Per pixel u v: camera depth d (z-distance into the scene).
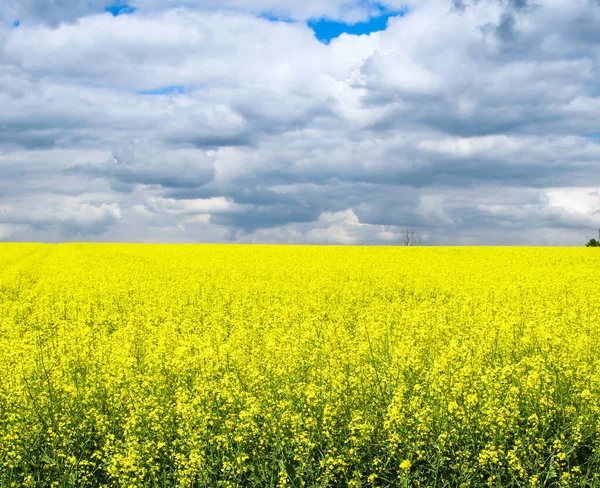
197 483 7.41
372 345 11.70
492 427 7.80
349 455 7.62
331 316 16.58
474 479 7.29
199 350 11.26
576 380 9.35
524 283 24.12
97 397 9.30
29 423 8.47
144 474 7.16
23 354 11.19
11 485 7.15
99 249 58.09
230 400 8.45
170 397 9.27
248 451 7.91
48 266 36.53
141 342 12.91
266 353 11.01
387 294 22.98
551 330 12.02
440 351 10.77
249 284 25.03
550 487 7.25
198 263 37.34
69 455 7.75
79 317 16.89
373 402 8.84
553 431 8.33
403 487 7.02
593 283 24.91
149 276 29.20
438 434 7.91
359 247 56.84
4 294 23.67
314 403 8.39
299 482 7.27
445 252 45.94
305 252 47.97
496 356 10.91
